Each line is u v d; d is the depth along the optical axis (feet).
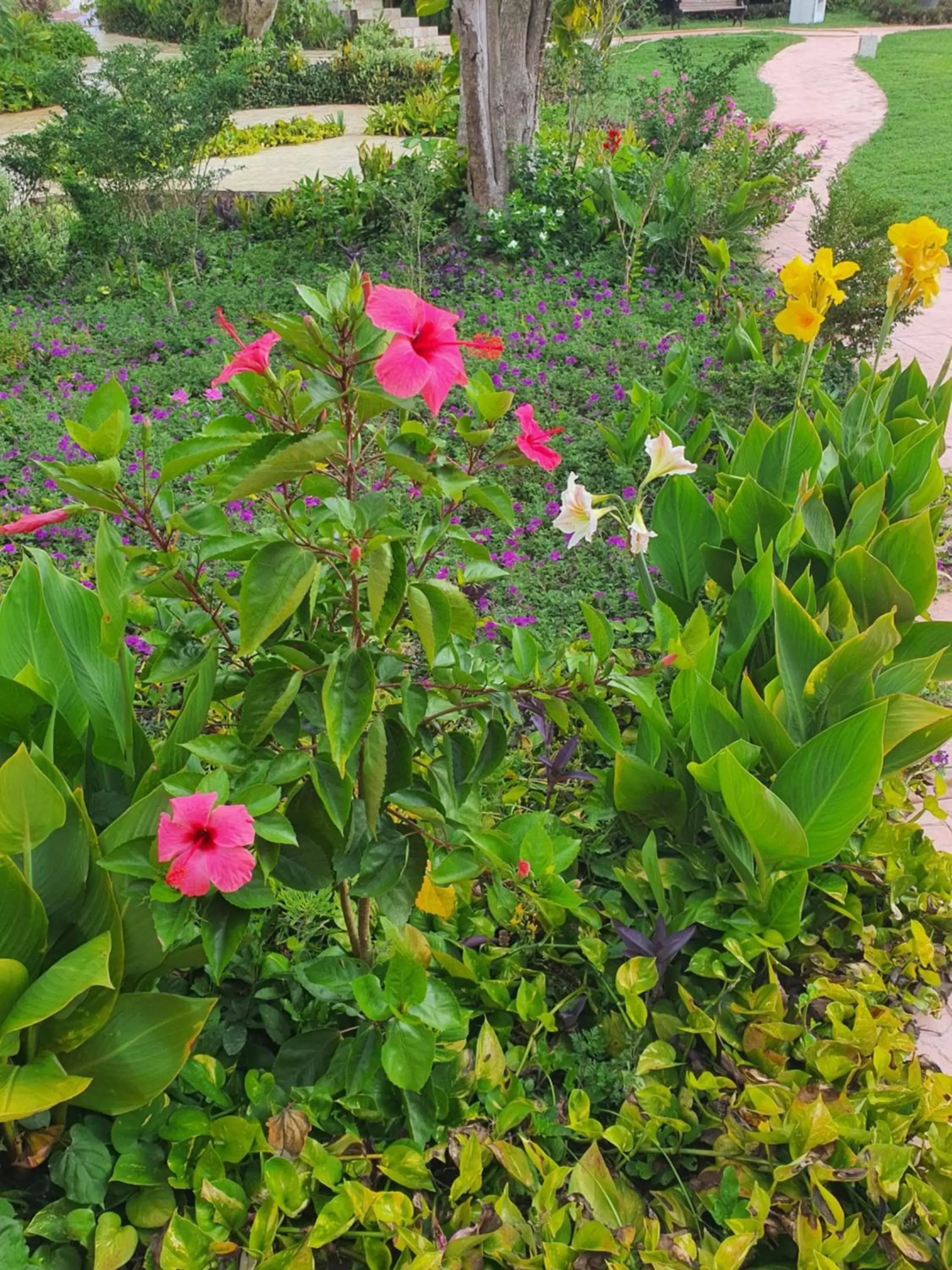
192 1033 5.56
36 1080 5.07
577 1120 6.52
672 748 8.27
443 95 41.63
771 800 6.54
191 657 6.01
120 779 7.10
